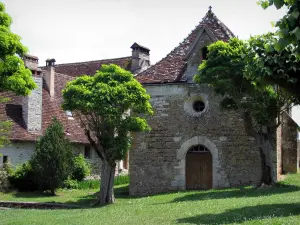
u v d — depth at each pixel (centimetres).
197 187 2039
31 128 2717
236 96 1756
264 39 951
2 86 1563
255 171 1952
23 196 2217
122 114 1873
